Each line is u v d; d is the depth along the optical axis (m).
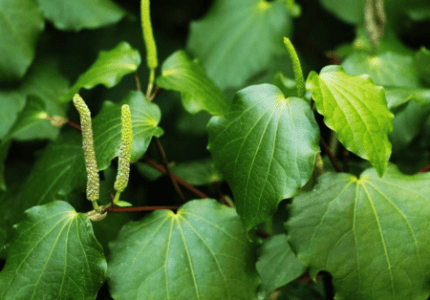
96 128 0.85
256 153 0.79
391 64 0.96
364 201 0.81
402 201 0.80
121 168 0.80
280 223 1.00
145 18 0.85
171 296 0.80
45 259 0.80
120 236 0.82
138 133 0.82
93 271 0.80
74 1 1.03
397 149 0.94
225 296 0.81
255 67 1.02
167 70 0.89
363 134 0.79
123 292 0.80
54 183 0.87
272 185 0.79
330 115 0.79
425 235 0.80
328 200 0.81
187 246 0.81
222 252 0.81
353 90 0.80
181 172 0.94
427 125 0.96
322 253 0.80
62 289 0.80
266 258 0.87
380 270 0.79
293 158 0.79
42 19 1.02
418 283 0.79
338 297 0.79
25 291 0.79
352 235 0.80
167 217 0.82
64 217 0.81
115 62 0.89
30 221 0.81
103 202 0.90
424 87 0.96
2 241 0.90
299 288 0.99
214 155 0.81
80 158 0.85
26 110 0.91
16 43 1.01
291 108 0.80
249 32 1.03
